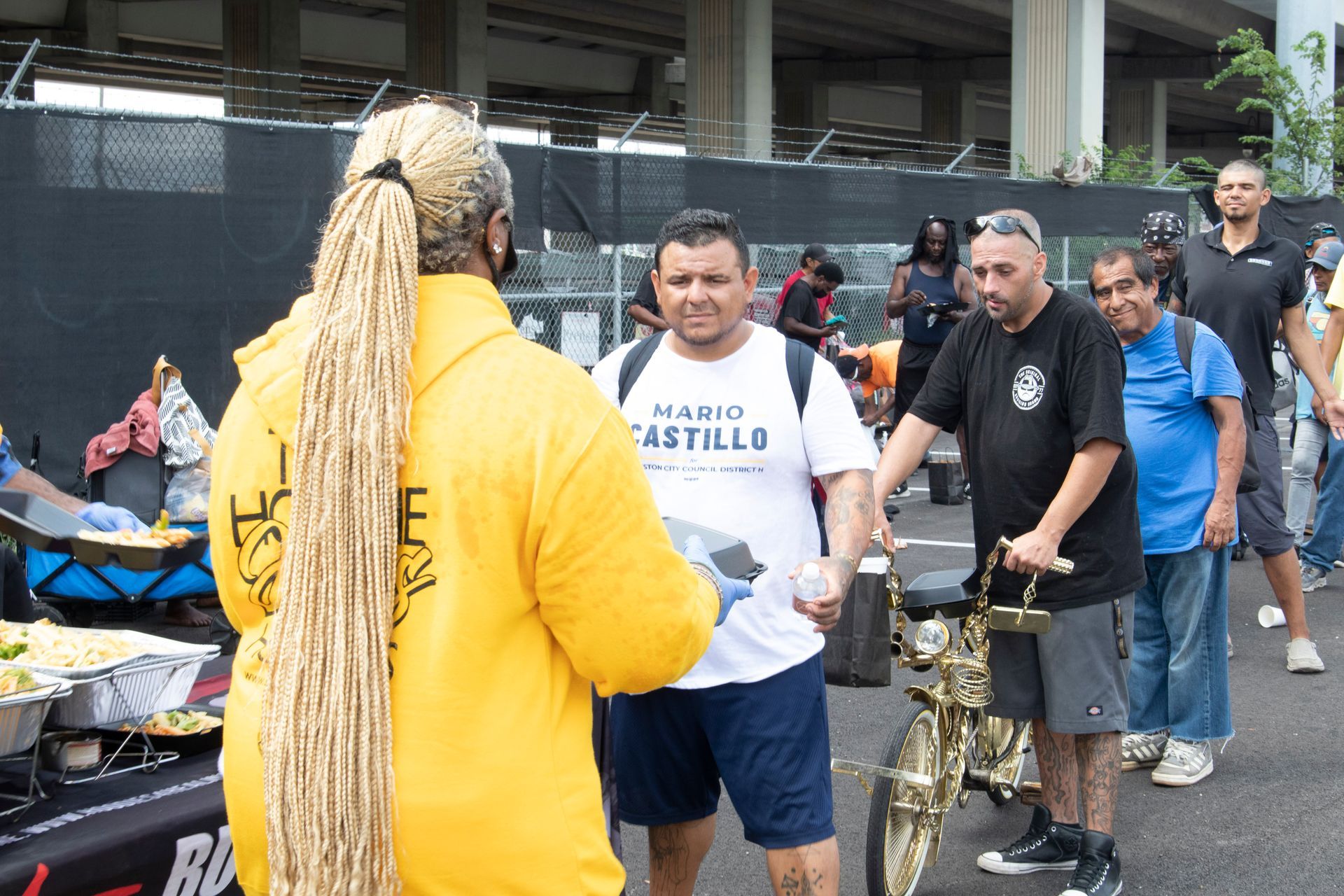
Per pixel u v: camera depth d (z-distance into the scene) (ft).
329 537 5.17
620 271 31.40
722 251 9.37
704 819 9.98
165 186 23.49
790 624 9.45
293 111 84.17
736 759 9.36
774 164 34.58
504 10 113.50
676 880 10.12
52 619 15.60
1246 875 12.69
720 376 9.70
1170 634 15.06
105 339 22.95
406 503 5.29
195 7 106.32
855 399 34.60
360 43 115.85
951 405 12.29
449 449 5.30
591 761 5.85
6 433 21.90
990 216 11.47
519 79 130.72
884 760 11.23
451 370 5.43
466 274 5.72
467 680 5.27
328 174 25.39
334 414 5.19
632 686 5.63
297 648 5.15
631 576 5.43
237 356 5.83
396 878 5.21
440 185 5.56
